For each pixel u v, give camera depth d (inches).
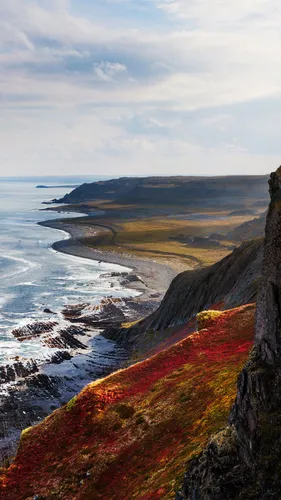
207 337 1895.9
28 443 1563.7
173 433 1253.7
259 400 770.8
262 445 700.7
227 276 3189.0
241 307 2138.3
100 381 1808.6
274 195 933.8
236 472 710.5
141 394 1622.8
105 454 1320.1
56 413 1690.5
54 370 2982.3
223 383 1353.3
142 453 1240.2
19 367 3002.0
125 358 3176.7
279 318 827.4
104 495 1135.0
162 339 3142.2
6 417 2377.0
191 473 794.8
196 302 3304.6
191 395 1416.1
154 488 938.7
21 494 1305.4
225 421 1072.2
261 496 644.7
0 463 1935.3
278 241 874.8
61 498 1213.1
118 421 1493.6
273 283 864.3
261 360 847.7
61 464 1380.4
